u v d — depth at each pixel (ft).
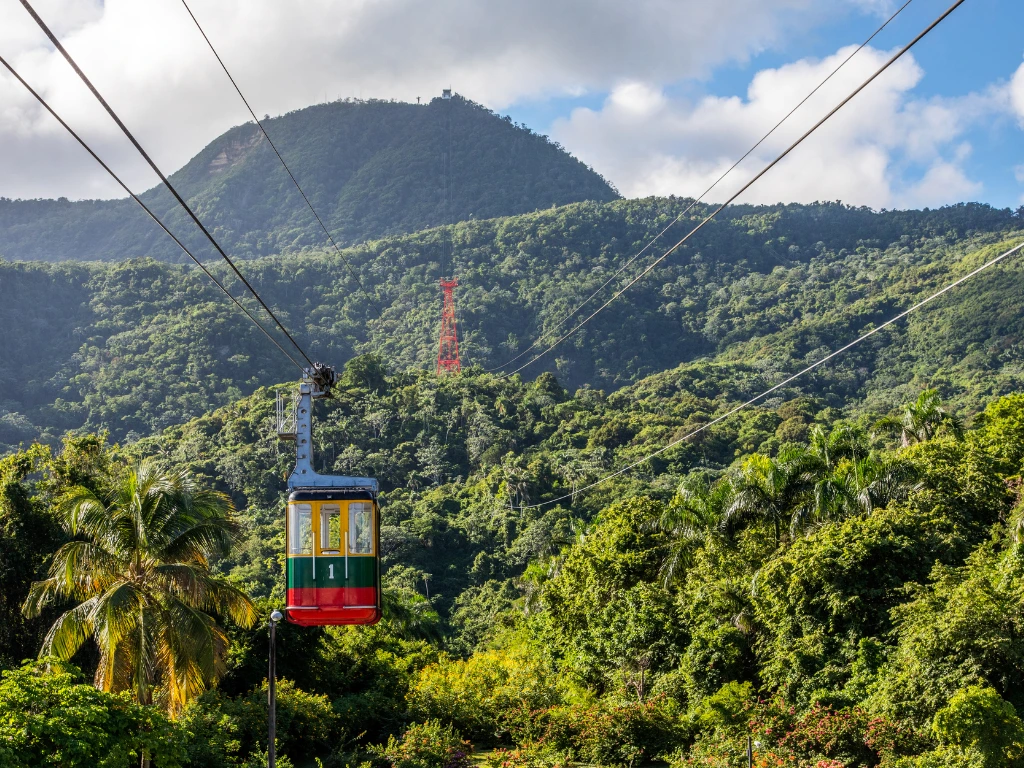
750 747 104.78
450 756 124.06
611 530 196.34
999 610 107.14
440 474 444.96
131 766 95.55
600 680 165.99
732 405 589.73
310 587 77.15
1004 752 93.91
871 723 108.37
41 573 130.52
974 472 150.61
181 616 102.47
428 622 232.73
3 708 76.43
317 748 134.21
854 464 157.38
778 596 138.10
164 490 106.93
